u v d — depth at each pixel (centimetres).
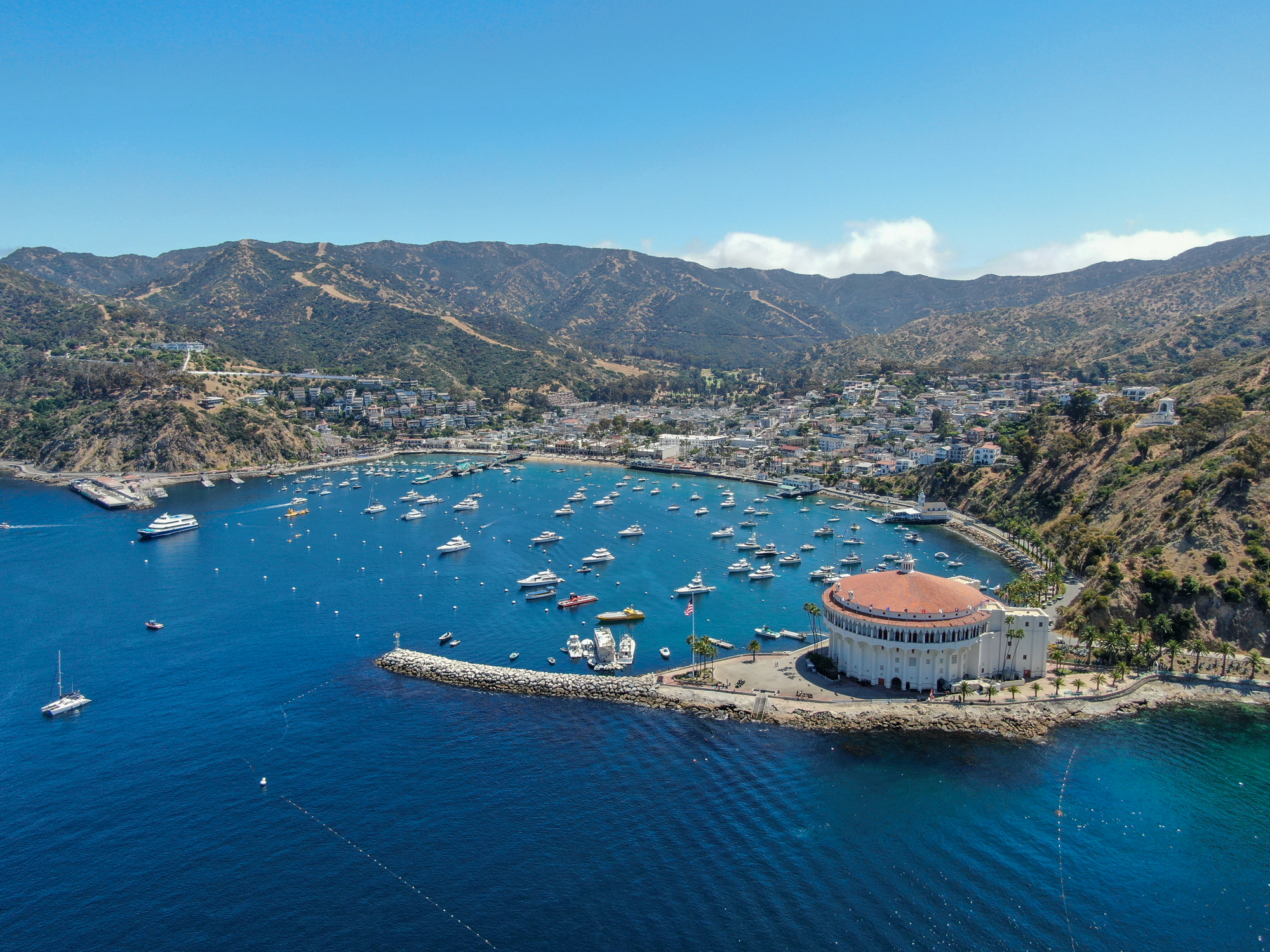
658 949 10194
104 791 13862
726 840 12300
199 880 11588
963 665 17175
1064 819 12775
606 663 18725
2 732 15962
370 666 19050
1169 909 10875
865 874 11531
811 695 16788
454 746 15150
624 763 14462
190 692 17712
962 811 12975
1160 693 16838
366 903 11081
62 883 11562
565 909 10906
